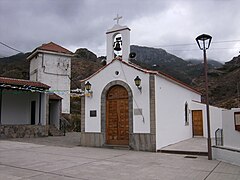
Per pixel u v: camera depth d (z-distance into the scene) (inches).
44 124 850.8
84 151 514.9
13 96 902.4
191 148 534.0
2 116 868.0
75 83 1786.4
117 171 330.3
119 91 583.5
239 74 1994.3
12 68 1793.8
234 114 404.5
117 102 582.9
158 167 361.7
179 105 698.8
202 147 549.6
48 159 411.8
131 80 560.1
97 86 606.5
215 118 798.5
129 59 595.5
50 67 1169.4
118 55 610.5
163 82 591.2
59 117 983.6
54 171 323.9
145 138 531.8
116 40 619.5
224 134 432.1
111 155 465.7
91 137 599.2
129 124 552.7
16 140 704.4
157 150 522.9
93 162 391.9
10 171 320.5
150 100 534.6
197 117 820.0
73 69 2098.9
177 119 671.8
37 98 887.7
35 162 383.2
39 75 1136.2
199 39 455.2
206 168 360.2
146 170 339.9
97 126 595.5
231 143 411.2
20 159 407.8
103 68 602.2
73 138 795.4
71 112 1334.9
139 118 542.6
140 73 551.2
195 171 339.6
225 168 361.4
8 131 770.8
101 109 593.3
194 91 853.2
